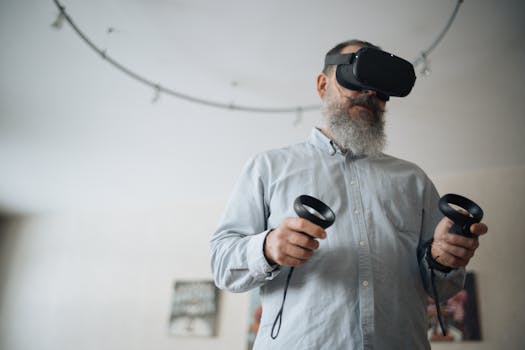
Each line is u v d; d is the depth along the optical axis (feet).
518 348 9.84
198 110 10.03
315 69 8.18
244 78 8.66
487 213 11.12
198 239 14.80
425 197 3.49
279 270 2.72
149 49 8.07
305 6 6.81
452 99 8.82
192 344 13.30
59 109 10.52
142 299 14.76
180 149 12.11
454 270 2.91
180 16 7.22
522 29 6.86
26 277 17.08
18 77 9.33
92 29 7.68
